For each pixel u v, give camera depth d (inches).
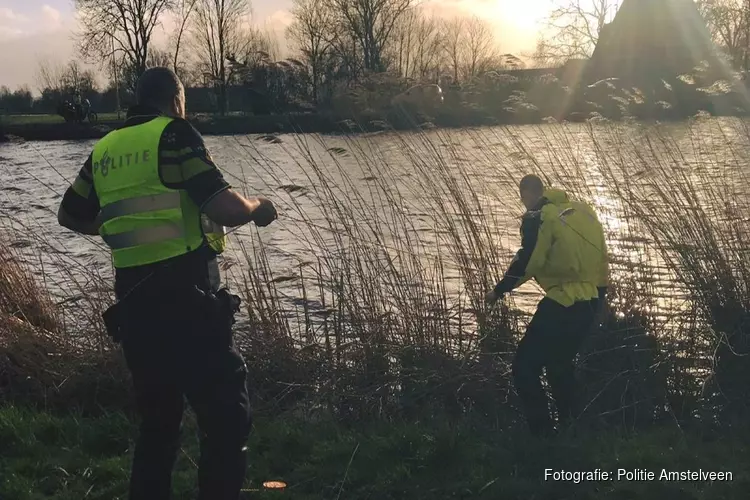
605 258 185.6
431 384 206.5
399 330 212.2
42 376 219.0
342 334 215.0
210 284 120.9
